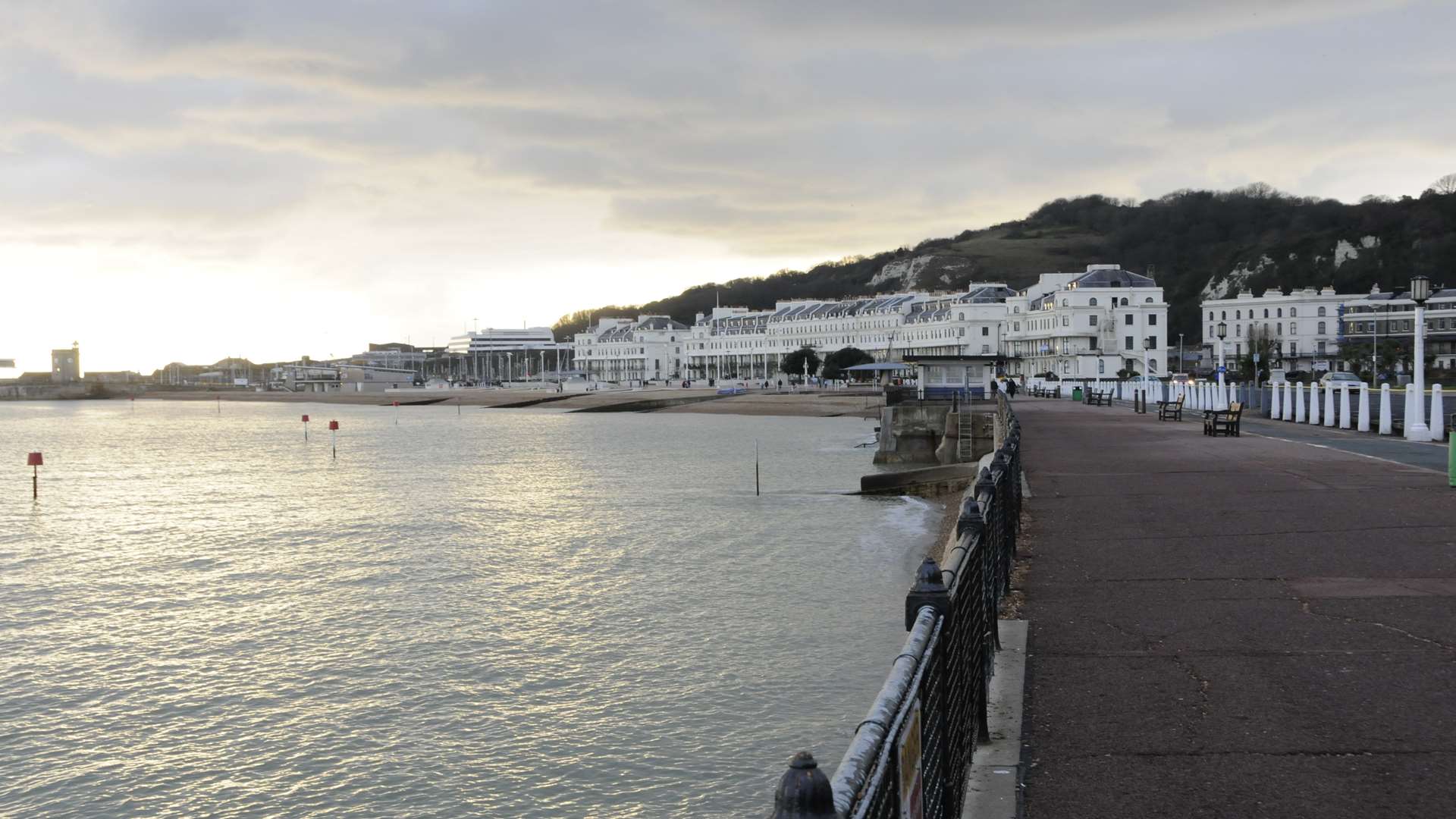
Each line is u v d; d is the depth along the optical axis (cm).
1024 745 786
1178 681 914
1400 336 15700
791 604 2614
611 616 2547
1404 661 943
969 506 932
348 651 2316
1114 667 962
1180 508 1861
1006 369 18125
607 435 10831
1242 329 19225
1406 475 2227
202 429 13962
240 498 5450
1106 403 7356
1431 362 15075
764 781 1592
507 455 8188
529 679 2073
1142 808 673
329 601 2817
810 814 338
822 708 1864
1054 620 1134
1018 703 877
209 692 2072
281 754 1764
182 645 2405
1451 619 1072
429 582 3020
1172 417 4956
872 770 400
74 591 3036
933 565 677
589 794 1577
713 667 2108
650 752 1708
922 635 570
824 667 2086
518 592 2848
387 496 5391
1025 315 17500
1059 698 886
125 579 3209
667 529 3959
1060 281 18012
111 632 2538
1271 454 2800
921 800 529
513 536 3872
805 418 13612
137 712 1970
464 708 1930
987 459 2808
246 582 3106
